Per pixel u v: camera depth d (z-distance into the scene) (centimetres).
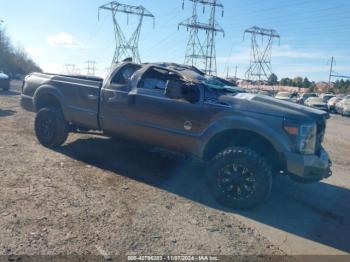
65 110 721
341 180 728
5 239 377
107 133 678
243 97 562
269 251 408
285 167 519
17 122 1043
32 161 652
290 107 540
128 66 672
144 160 719
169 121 588
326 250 425
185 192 570
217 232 441
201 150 564
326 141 1239
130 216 459
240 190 515
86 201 494
